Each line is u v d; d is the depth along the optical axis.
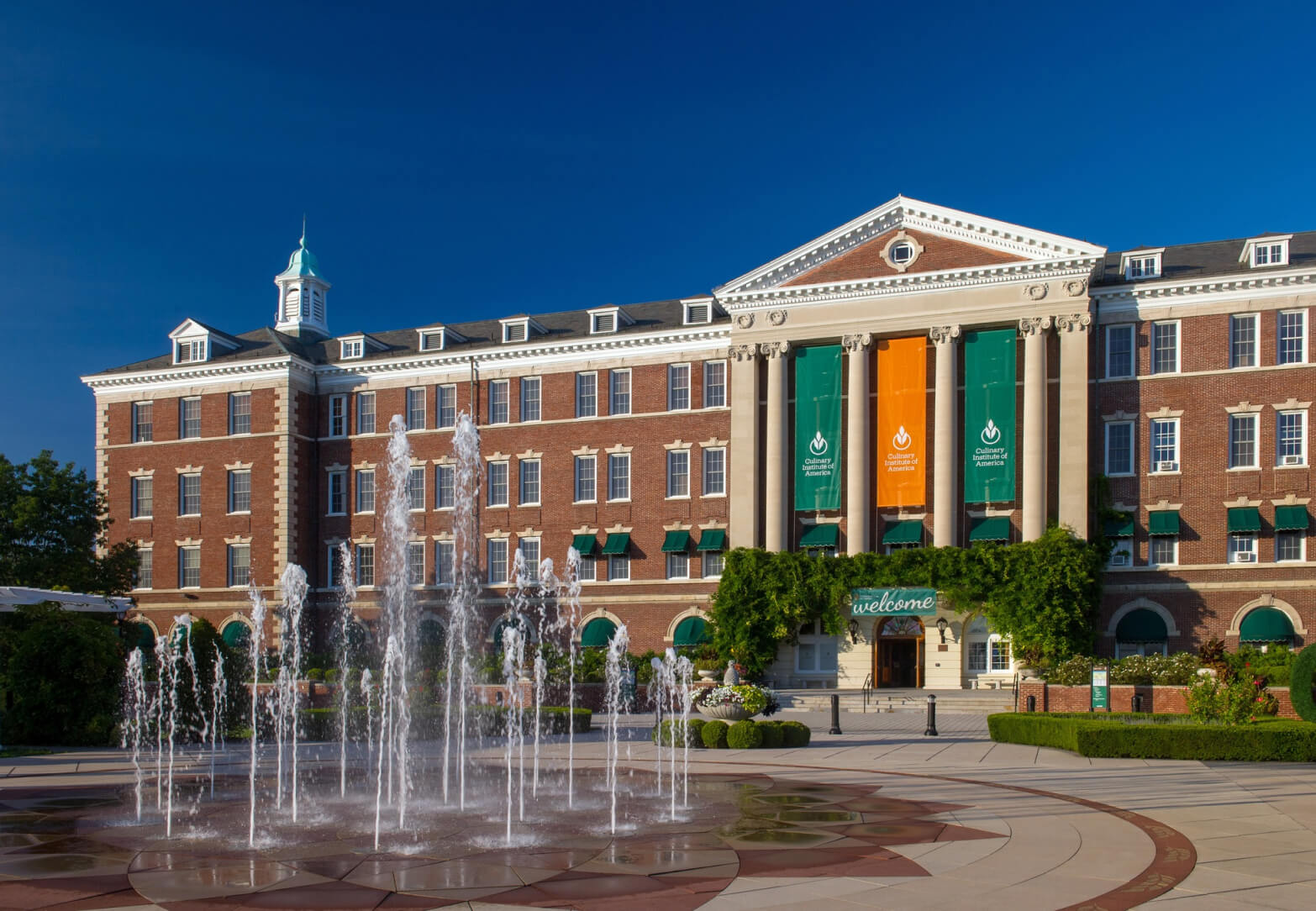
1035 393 59.00
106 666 37.75
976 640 60.47
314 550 75.31
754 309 65.25
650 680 57.97
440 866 16.39
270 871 16.23
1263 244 58.22
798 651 63.31
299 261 90.31
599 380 70.31
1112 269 64.38
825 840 18.22
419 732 42.72
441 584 72.00
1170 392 58.62
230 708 41.09
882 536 62.22
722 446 66.75
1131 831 18.95
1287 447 56.56
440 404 74.00
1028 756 31.98
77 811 22.23
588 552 68.44
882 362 63.03
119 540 77.25
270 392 75.06
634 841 18.30
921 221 62.31
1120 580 58.19
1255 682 36.28
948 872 15.77
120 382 78.62
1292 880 15.22
